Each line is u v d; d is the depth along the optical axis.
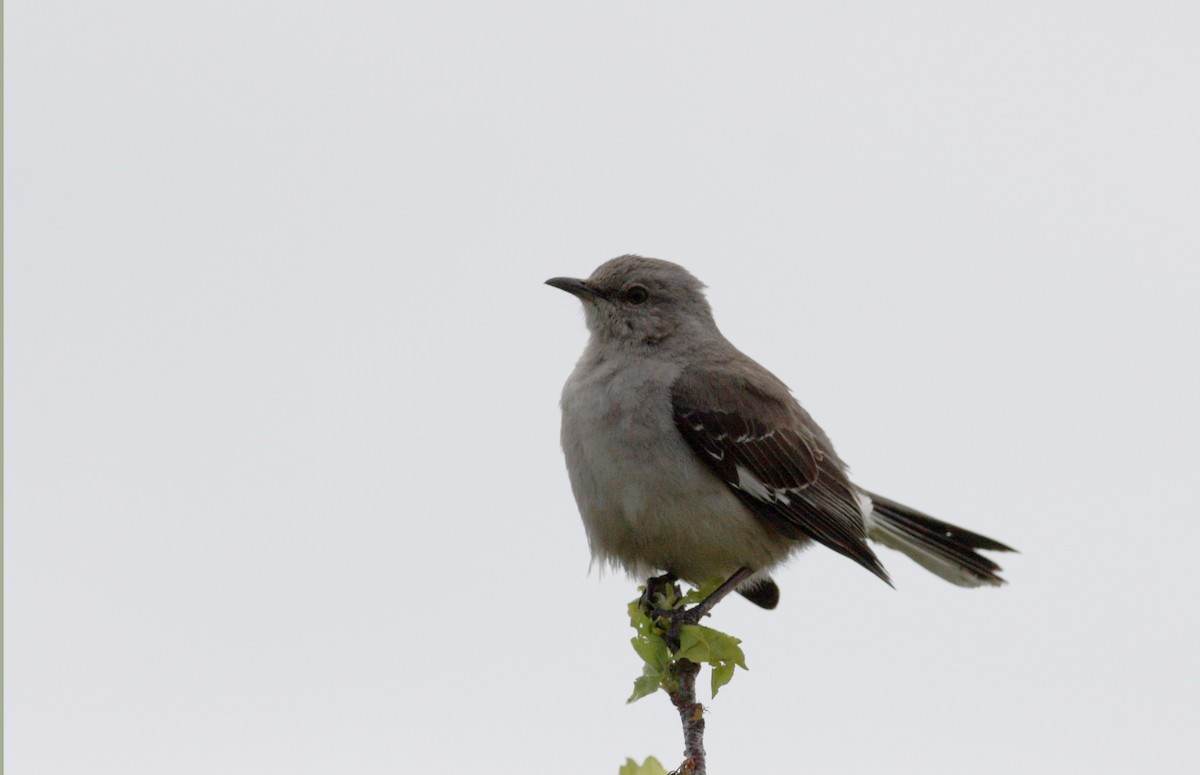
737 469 11.25
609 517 11.16
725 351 11.95
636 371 11.34
